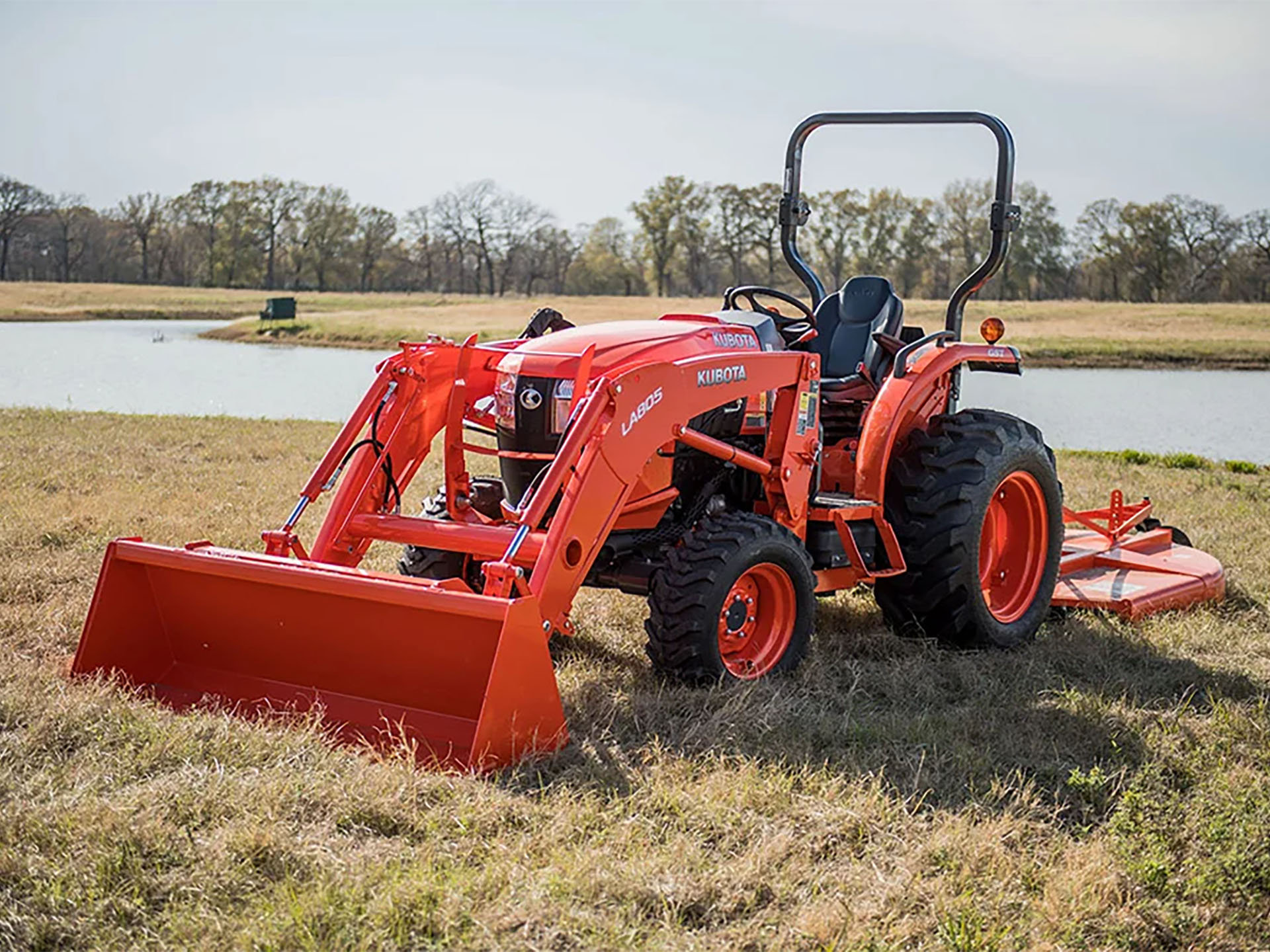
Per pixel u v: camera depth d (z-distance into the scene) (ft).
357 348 119.03
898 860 10.22
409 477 16.02
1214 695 14.88
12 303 199.00
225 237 270.05
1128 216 210.59
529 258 254.06
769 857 10.12
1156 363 102.89
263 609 13.64
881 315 18.84
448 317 158.92
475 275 267.80
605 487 13.66
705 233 221.05
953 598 16.80
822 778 11.84
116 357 99.09
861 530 16.88
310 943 8.54
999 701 14.71
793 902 9.55
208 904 9.20
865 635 17.46
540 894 9.31
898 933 9.00
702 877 9.71
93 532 22.57
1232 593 20.31
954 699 15.10
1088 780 11.74
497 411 15.46
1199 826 10.97
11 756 11.89
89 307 195.93
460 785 11.30
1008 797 11.75
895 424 16.57
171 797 10.84
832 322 19.25
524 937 8.82
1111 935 9.21
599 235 248.11
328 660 13.55
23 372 81.87
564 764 12.11
